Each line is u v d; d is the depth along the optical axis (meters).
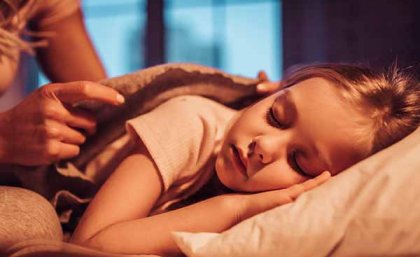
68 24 1.19
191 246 0.58
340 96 0.70
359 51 2.56
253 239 0.56
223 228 0.67
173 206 0.81
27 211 0.62
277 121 0.71
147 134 0.75
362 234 0.54
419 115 0.74
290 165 0.69
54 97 0.75
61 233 0.69
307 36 2.65
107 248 0.64
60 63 1.21
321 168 0.69
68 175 0.81
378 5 2.54
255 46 2.76
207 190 0.83
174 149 0.76
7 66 0.90
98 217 0.68
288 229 0.56
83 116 0.79
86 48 1.23
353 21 2.58
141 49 2.91
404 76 0.79
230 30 2.79
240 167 0.70
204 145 0.79
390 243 0.53
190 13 2.84
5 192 0.65
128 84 0.82
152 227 0.66
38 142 0.75
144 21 2.90
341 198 0.57
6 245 0.54
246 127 0.71
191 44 2.85
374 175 0.57
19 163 0.77
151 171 0.73
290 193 0.65
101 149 0.86
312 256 0.55
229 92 0.92
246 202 0.67
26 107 0.75
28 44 0.96
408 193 0.54
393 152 0.60
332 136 0.68
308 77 0.76
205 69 0.87
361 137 0.69
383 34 2.53
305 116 0.69
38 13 1.11
